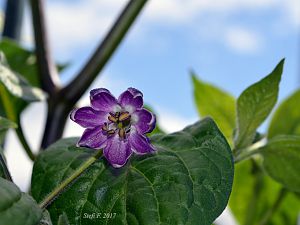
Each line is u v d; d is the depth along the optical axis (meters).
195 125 0.13
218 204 0.12
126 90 0.12
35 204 0.10
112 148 0.12
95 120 0.12
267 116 0.14
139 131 0.12
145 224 0.11
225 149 0.12
